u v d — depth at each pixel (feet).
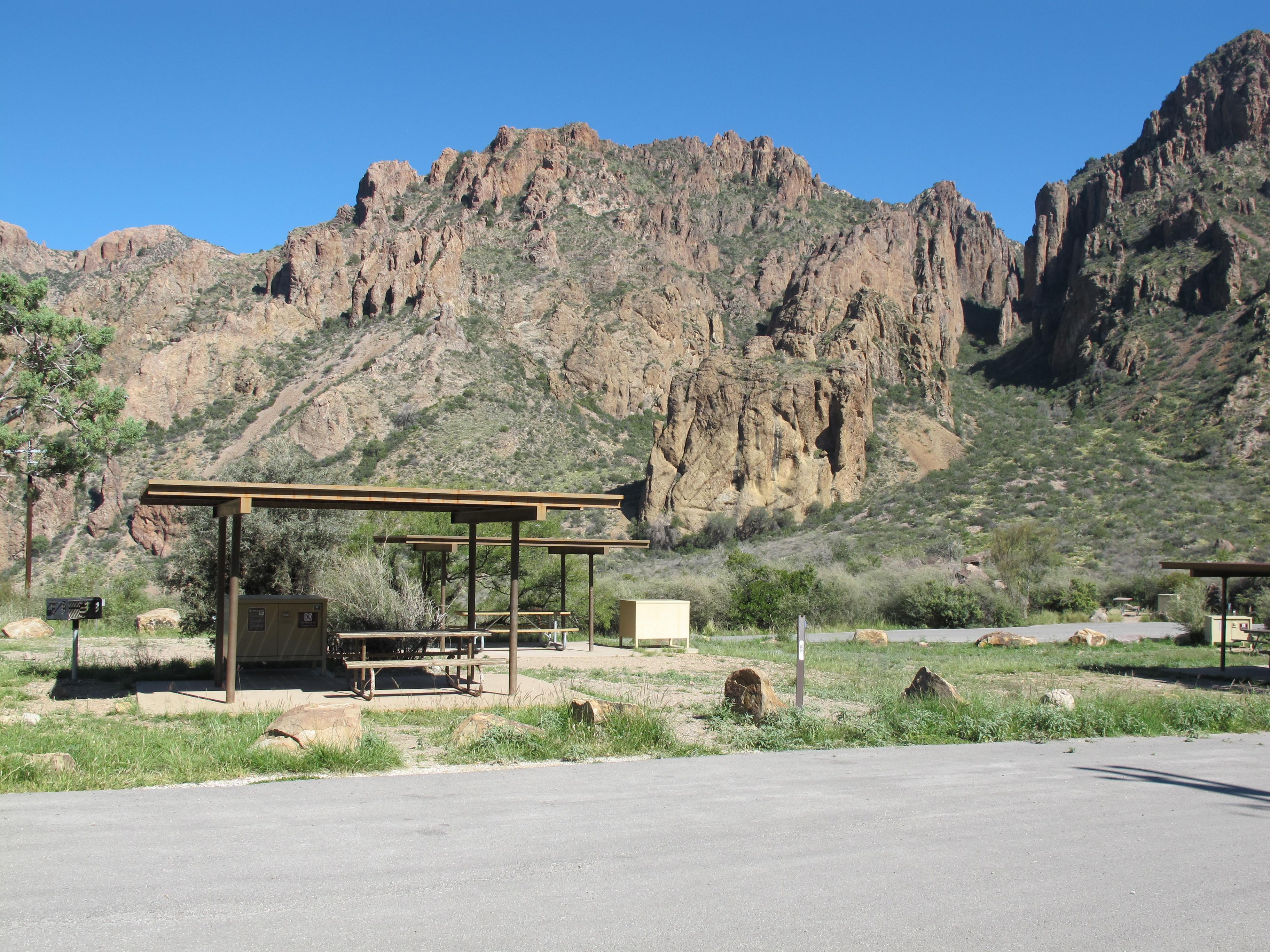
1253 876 16.66
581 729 30.25
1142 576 131.95
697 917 14.08
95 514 191.21
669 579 118.73
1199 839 19.22
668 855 17.24
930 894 15.38
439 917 13.85
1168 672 58.54
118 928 13.16
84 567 172.45
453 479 225.15
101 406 106.63
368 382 265.54
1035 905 14.92
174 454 240.53
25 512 179.11
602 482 250.37
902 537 184.14
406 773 24.73
